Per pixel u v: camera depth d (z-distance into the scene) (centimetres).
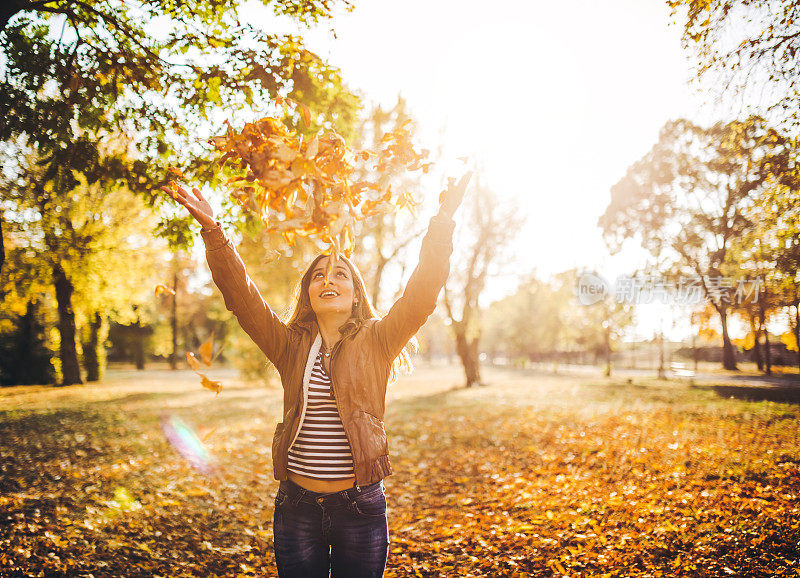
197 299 5800
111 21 559
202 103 576
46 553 471
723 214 1266
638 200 1945
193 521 605
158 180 575
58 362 2788
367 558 235
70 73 547
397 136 254
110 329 5053
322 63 588
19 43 544
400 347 254
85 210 1895
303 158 216
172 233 597
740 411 1181
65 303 2456
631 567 429
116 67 552
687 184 1572
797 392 1537
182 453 1009
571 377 3706
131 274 2391
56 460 897
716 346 4528
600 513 568
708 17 643
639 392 1914
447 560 493
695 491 606
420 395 2433
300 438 244
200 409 1766
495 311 6456
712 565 415
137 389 2644
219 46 568
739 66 657
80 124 565
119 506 635
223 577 464
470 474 823
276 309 2127
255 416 1598
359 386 243
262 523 618
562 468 795
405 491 757
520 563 470
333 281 258
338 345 249
